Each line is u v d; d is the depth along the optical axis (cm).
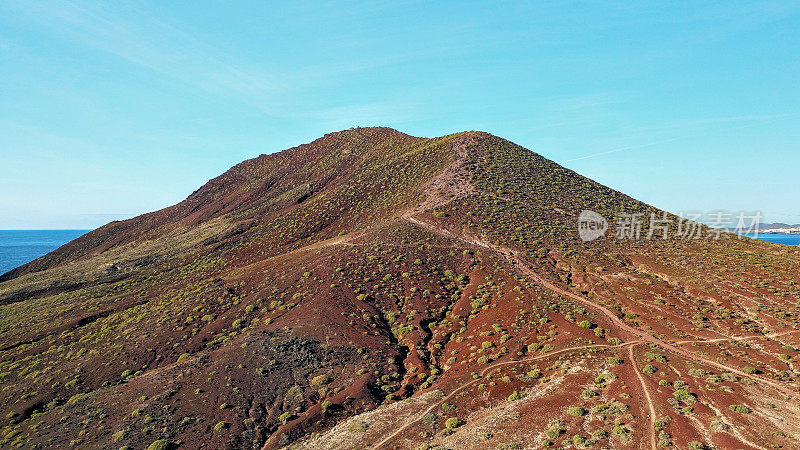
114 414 3903
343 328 5162
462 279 6275
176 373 4525
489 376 3978
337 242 8212
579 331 4519
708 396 3000
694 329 4472
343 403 3953
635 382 3303
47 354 5462
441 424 3266
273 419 3838
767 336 4222
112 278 8938
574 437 2655
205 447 3456
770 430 2555
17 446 3578
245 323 5681
